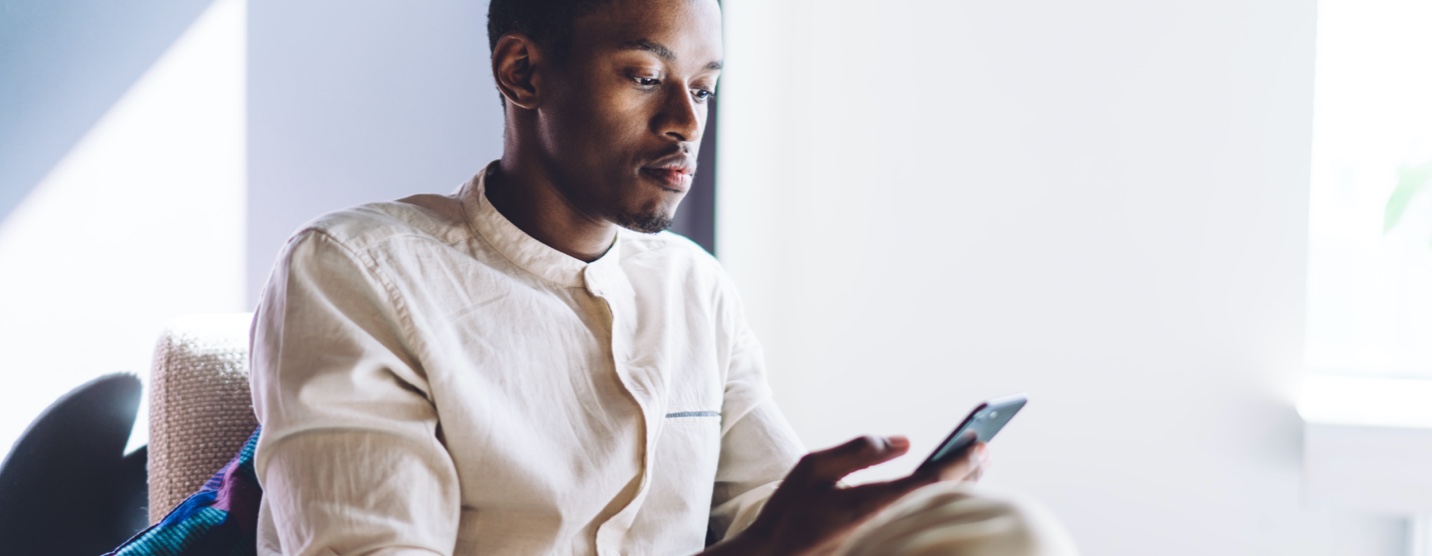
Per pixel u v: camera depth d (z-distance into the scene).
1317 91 2.11
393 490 0.78
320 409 0.79
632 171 0.92
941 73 2.16
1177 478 2.04
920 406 2.20
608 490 0.90
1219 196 2.01
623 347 0.96
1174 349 2.04
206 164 1.23
